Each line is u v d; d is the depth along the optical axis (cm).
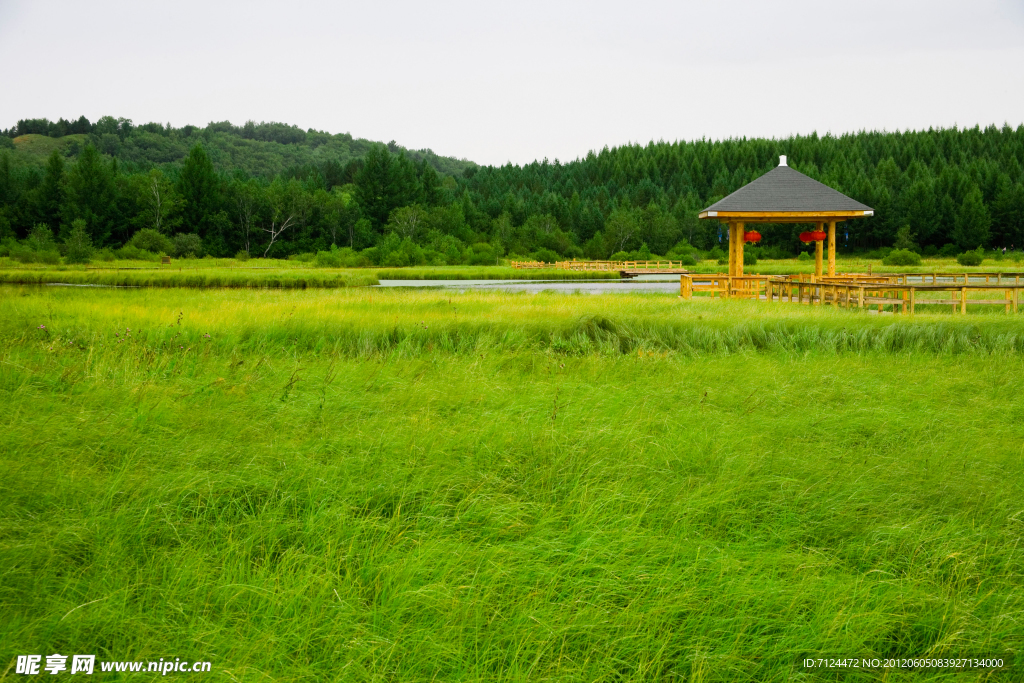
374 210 11875
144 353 941
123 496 450
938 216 11462
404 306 1723
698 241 12325
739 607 347
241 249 10794
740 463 532
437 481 493
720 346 1194
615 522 434
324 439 577
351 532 412
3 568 352
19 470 475
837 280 2258
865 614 341
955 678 314
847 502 473
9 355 878
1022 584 385
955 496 487
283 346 1166
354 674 300
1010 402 766
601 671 309
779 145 16125
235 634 319
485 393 763
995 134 16412
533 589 359
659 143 18275
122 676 293
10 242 8075
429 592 347
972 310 1916
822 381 873
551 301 1981
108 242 10069
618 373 923
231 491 468
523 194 14900
